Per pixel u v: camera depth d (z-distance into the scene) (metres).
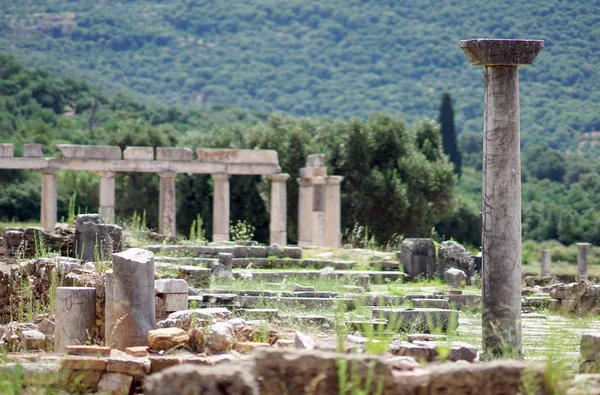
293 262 86.88
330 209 127.81
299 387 25.91
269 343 41.53
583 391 26.98
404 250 84.50
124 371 33.62
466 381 26.84
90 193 196.12
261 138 177.88
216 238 128.38
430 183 165.38
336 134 180.88
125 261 42.06
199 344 39.34
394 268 85.81
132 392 33.66
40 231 78.44
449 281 79.00
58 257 58.03
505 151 43.22
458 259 82.69
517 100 43.50
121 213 178.00
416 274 83.00
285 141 173.12
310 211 131.88
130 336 41.72
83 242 71.25
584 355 38.56
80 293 44.78
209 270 68.12
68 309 44.59
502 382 26.98
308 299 62.38
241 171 129.25
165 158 126.50
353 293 67.19
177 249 85.31
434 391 26.73
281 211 129.88
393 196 161.75
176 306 48.84
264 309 56.41
